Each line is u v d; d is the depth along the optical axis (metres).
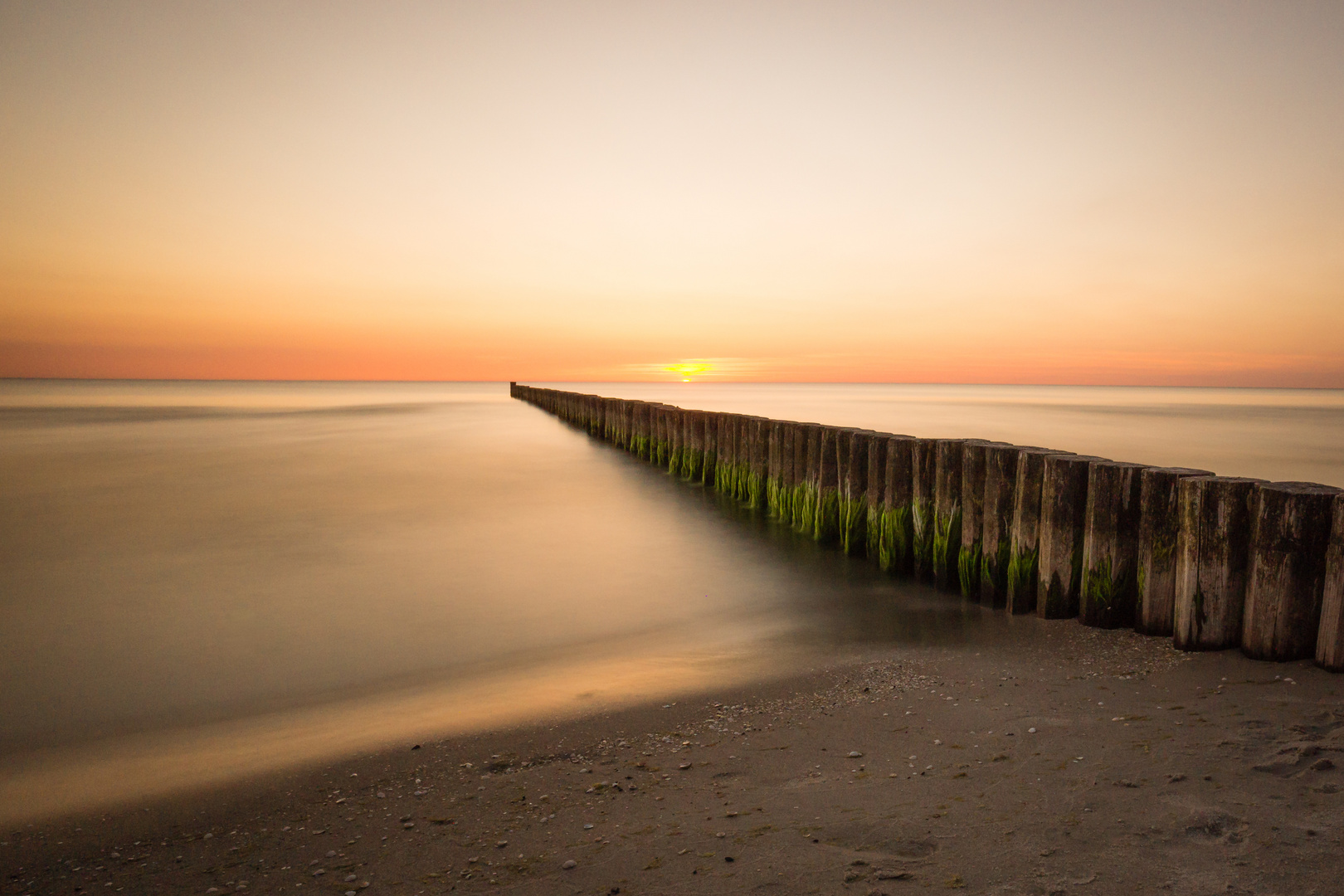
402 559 8.59
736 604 6.82
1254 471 17.45
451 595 7.21
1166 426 31.45
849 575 7.38
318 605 6.89
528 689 4.73
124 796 3.39
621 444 20.08
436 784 3.28
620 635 6.06
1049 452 5.61
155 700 4.79
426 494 12.95
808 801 2.81
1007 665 4.51
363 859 2.64
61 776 3.68
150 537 9.71
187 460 17.44
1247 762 2.80
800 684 4.47
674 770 3.26
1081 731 3.32
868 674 4.56
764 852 2.44
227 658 5.56
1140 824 2.40
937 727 3.55
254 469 16.05
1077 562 5.19
